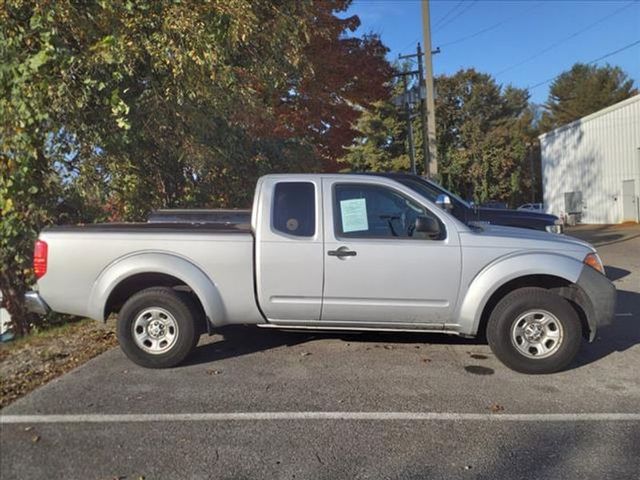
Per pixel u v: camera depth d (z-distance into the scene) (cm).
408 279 552
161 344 560
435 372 555
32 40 675
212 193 1073
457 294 553
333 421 442
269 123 1067
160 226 591
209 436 414
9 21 660
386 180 569
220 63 801
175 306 554
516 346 549
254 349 627
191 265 555
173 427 428
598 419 449
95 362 578
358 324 568
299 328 577
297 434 419
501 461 381
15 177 673
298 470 369
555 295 547
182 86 796
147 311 555
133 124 794
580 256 558
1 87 652
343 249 553
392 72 1614
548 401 486
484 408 469
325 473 365
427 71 1886
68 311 565
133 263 553
